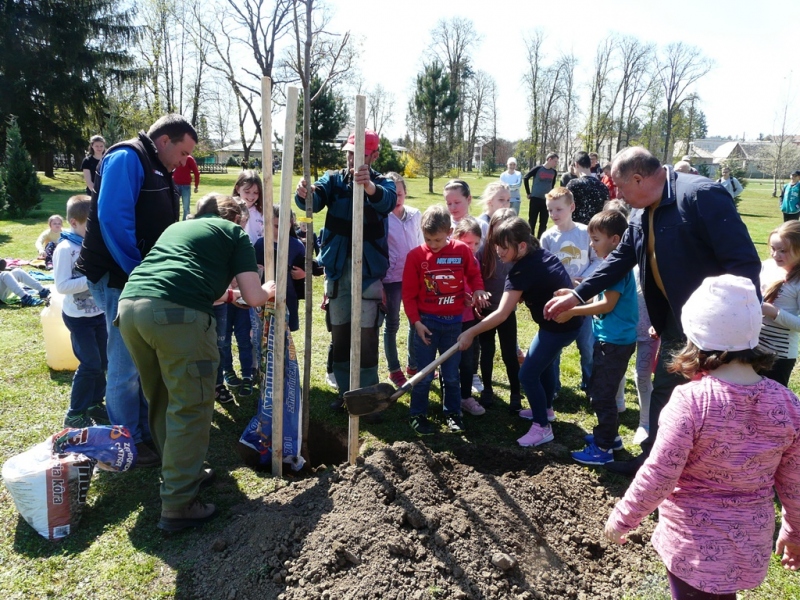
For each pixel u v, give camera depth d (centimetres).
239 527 301
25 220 1595
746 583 196
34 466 298
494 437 438
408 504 301
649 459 205
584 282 359
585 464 390
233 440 416
